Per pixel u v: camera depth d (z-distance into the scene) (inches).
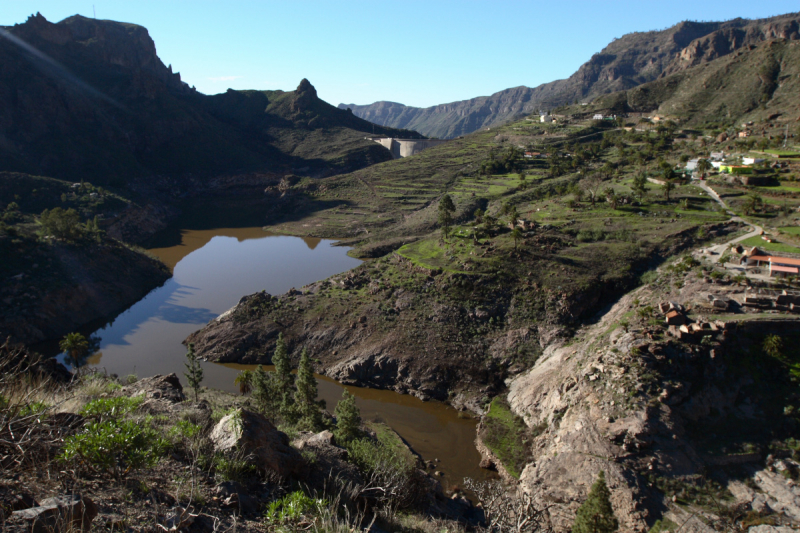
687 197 4010.8
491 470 2014.0
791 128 5570.9
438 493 1253.1
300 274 4744.1
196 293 4256.9
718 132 6318.9
